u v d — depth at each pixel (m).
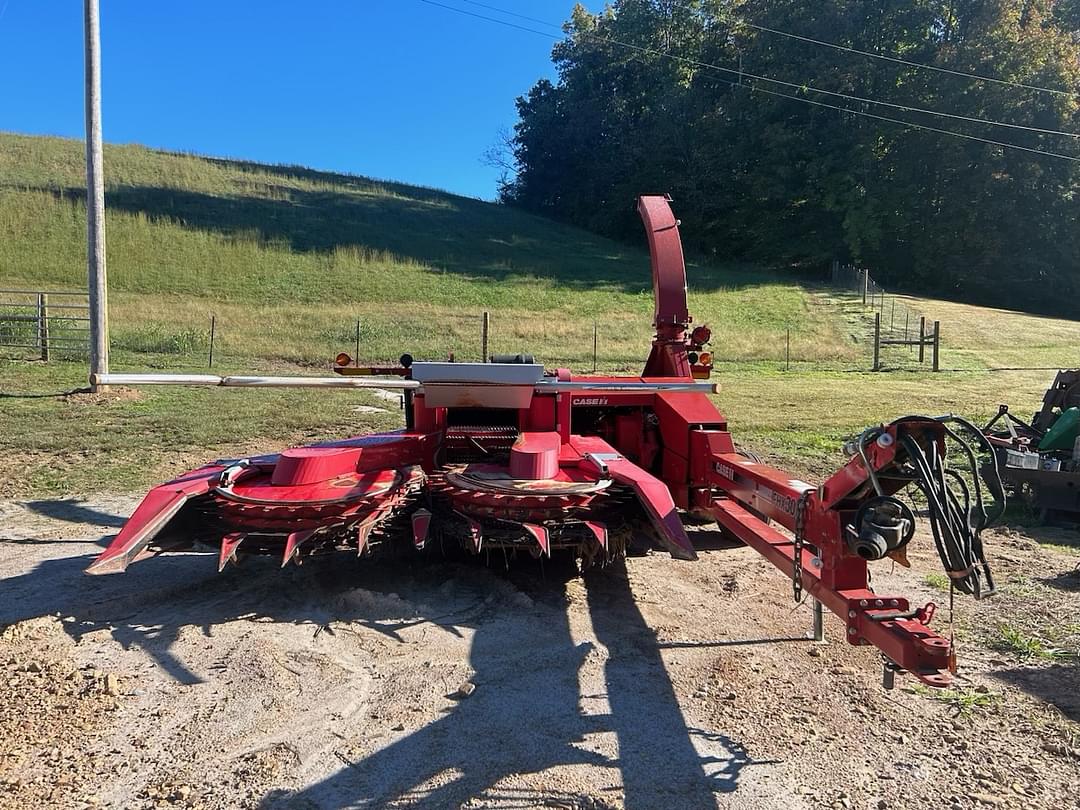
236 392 12.83
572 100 62.16
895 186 42.94
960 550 2.62
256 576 4.92
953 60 40.12
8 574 4.97
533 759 2.99
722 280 37.47
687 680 3.66
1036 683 3.65
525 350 21.19
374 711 3.33
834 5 42.97
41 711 3.26
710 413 5.34
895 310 30.39
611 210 55.84
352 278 31.31
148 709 3.31
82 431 9.32
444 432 5.29
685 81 55.81
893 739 3.17
